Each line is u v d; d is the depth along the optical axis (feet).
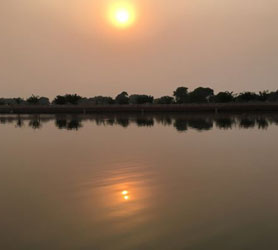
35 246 22.13
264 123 131.85
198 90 391.04
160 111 280.92
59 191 34.65
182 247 21.57
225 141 75.66
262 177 39.91
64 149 66.90
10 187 36.76
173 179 39.04
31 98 391.65
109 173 42.73
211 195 32.37
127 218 26.63
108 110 295.69
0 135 98.78
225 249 21.25
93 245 22.06
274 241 22.15
